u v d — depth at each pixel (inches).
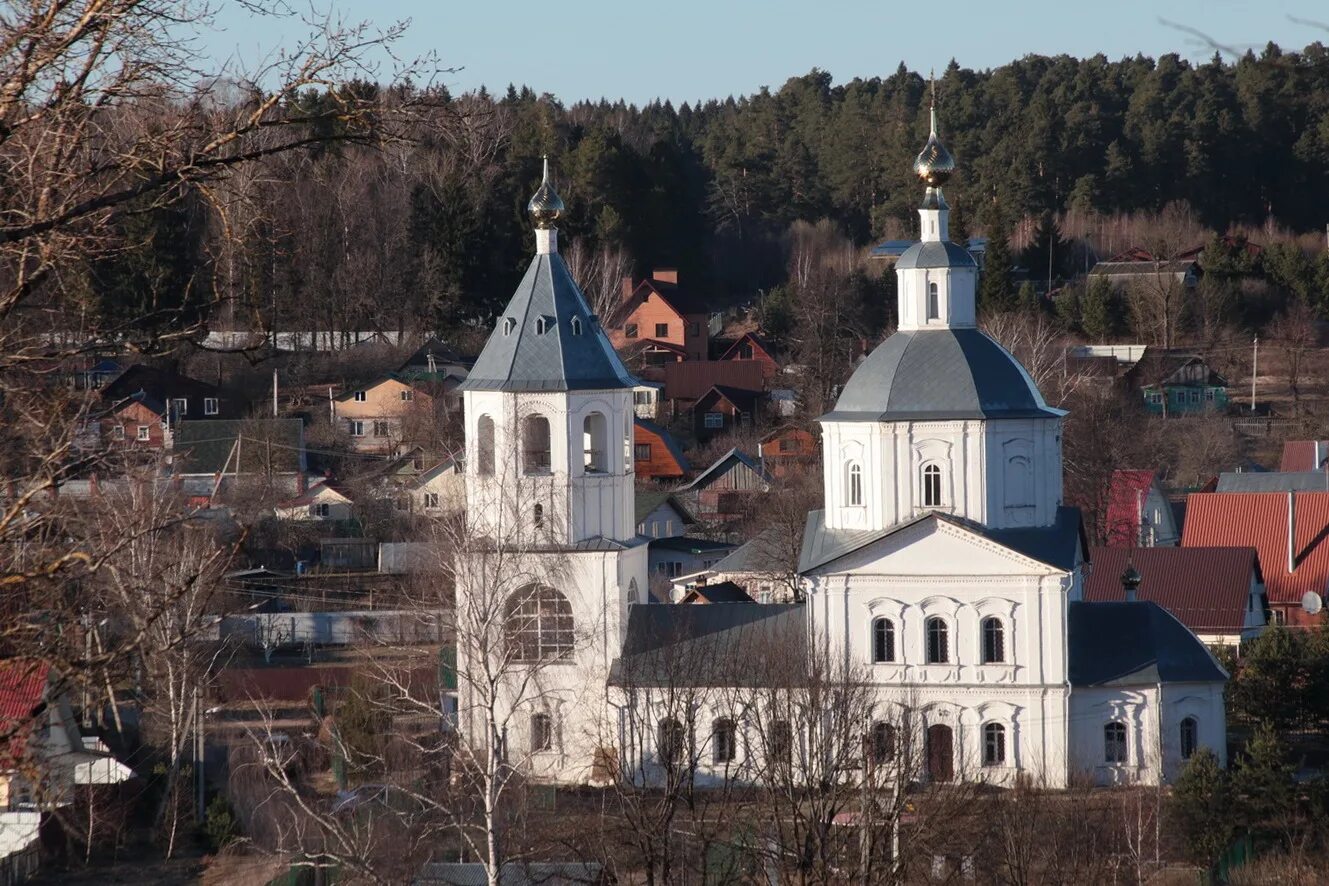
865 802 7086.6
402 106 3070.9
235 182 3366.1
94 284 3469.5
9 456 3026.6
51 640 2930.6
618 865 7637.8
